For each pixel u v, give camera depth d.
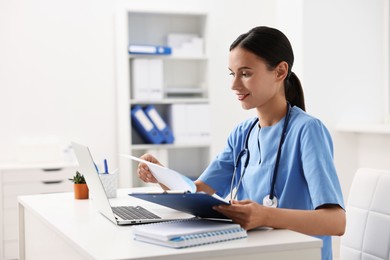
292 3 4.62
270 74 1.92
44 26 4.54
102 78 4.71
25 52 4.50
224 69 5.04
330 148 1.94
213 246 1.50
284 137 1.96
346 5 4.56
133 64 4.49
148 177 2.20
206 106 4.65
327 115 4.55
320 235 1.78
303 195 1.92
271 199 1.93
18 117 4.50
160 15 4.84
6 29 4.44
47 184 4.17
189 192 1.63
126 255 1.43
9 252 4.09
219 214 1.67
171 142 4.57
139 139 4.77
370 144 4.49
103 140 4.73
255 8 5.10
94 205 2.25
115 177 2.44
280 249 1.53
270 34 1.91
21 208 2.53
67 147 4.45
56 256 1.96
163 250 1.47
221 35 5.02
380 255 1.92
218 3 5.00
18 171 4.10
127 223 1.85
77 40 4.63
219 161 2.31
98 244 1.57
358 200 2.05
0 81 4.44
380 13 4.65
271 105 2.02
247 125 2.23
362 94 4.63
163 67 4.86
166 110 4.78
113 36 4.72
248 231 1.68
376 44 4.65
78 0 4.62
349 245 2.06
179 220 1.74
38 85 4.54
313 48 4.50
